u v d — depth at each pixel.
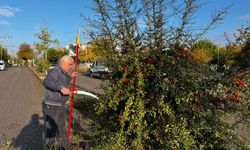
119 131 5.21
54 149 6.09
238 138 5.32
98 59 6.72
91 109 8.12
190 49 5.67
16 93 18.97
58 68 6.14
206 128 5.01
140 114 4.98
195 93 5.09
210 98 5.24
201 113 5.08
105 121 5.58
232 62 5.75
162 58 5.20
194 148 4.97
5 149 5.83
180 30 5.74
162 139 4.95
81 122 7.39
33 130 8.87
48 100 6.04
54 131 6.08
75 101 9.73
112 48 6.02
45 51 34.00
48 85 5.98
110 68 5.62
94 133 5.61
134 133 5.15
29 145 7.36
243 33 5.89
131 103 4.98
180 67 5.07
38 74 36.94
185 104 5.05
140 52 5.47
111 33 6.20
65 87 6.06
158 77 5.04
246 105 5.28
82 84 22.80
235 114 5.37
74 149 6.07
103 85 5.67
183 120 5.01
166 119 4.98
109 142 5.21
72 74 6.56
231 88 5.25
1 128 9.12
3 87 23.14
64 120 6.23
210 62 5.94
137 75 5.11
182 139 4.80
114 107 5.18
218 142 5.16
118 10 6.18
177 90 4.96
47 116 6.07
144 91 5.06
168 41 5.67
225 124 5.16
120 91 5.18
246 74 5.34
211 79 5.28
